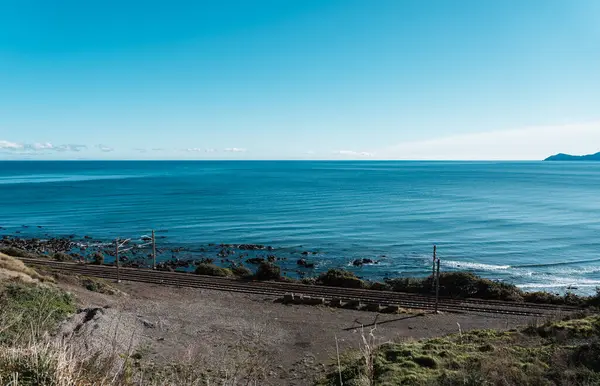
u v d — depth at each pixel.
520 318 24.55
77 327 15.87
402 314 25.08
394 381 11.91
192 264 46.66
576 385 10.62
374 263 49.06
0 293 16.58
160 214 82.56
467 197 113.44
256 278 37.09
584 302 29.19
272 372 15.70
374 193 123.81
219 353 17.16
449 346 15.39
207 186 146.75
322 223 74.00
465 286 32.78
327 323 23.02
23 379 5.07
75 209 88.62
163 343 17.62
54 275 27.48
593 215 82.38
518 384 10.98
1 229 67.19
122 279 32.50
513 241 60.34
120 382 6.12
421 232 66.50
